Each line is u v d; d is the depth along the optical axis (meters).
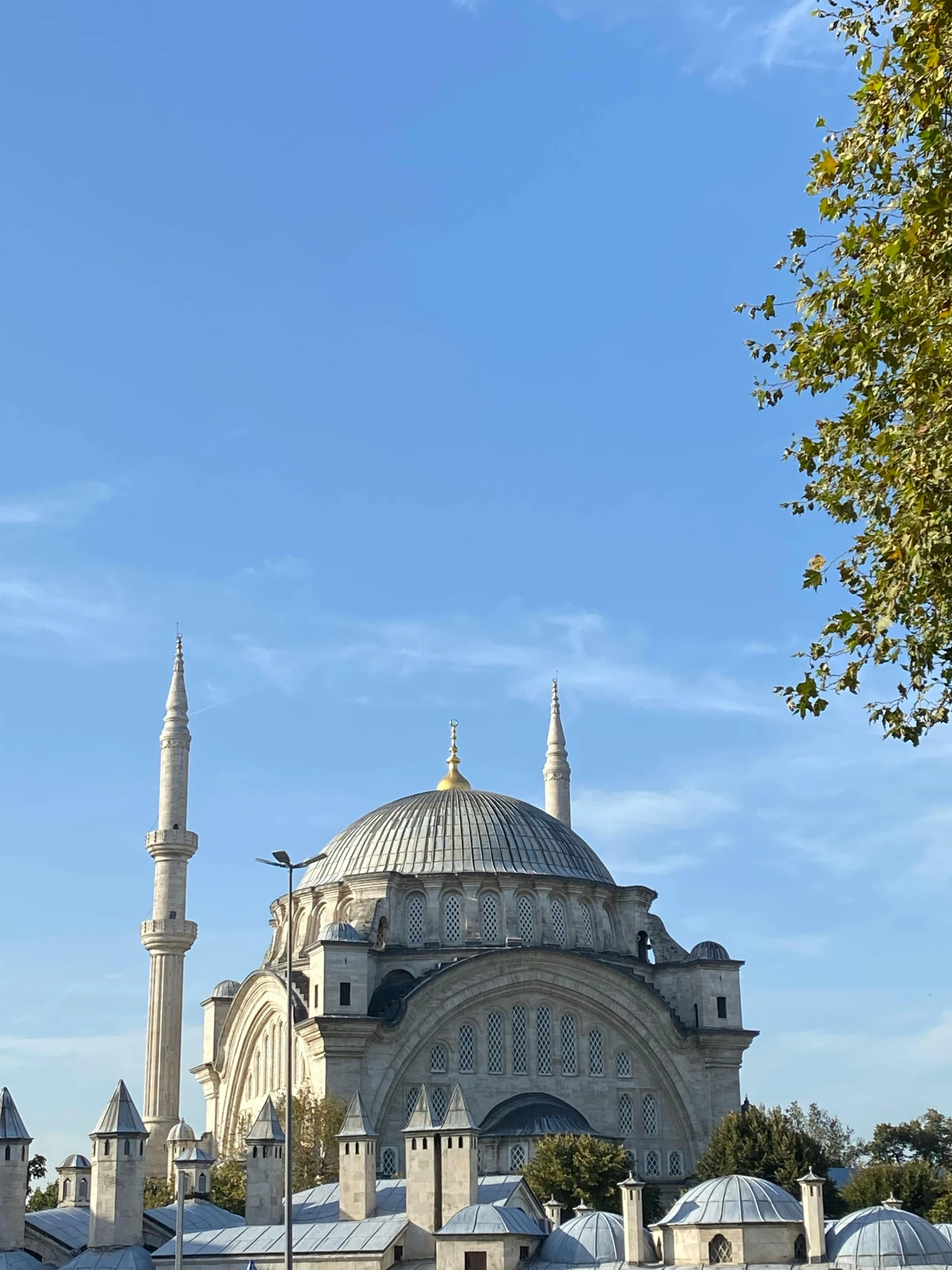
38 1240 78.31
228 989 129.50
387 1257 70.31
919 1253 62.72
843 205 36.06
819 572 38.12
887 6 35.88
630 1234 67.44
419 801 123.94
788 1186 97.62
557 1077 108.88
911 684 37.25
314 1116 96.94
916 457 34.84
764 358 39.25
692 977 116.06
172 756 132.75
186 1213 81.19
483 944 113.38
